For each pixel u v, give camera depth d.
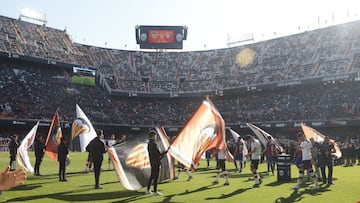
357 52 54.19
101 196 11.93
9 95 54.59
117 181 16.42
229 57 71.50
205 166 28.09
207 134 13.48
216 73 69.50
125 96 66.38
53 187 13.99
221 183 16.03
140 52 76.50
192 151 13.09
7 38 60.03
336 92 53.69
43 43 64.75
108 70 69.69
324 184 15.57
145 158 13.83
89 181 16.19
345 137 49.19
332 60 56.06
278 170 17.09
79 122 20.25
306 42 63.28
